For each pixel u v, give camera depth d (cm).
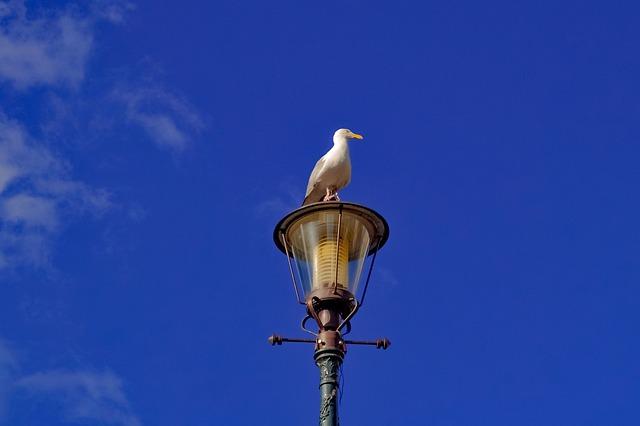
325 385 956
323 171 1214
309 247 1038
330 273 1014
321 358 973
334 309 1002
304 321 1022
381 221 1045
